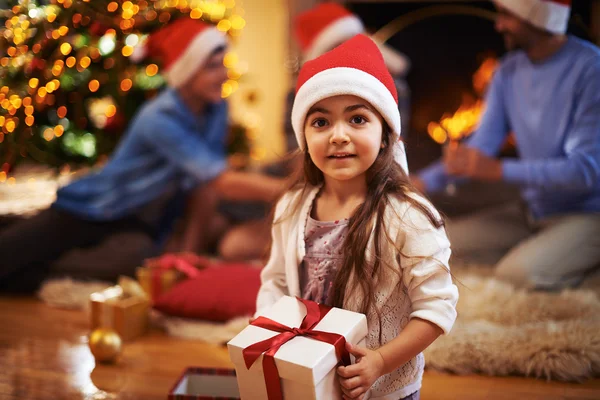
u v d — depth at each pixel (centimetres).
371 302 114
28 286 237
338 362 105
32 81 170
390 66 294
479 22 362
